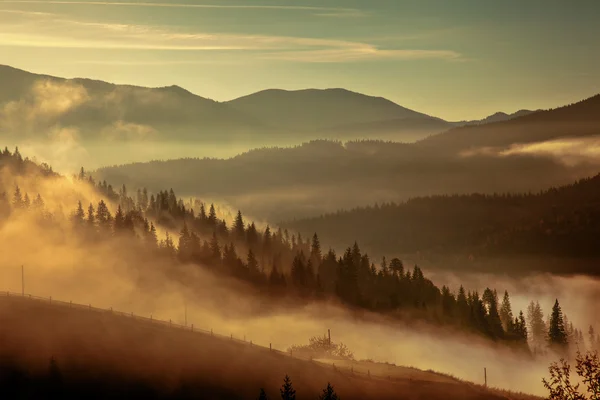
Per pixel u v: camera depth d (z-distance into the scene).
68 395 89.62
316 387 97.31
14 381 90.81
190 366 99.56
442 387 101.62
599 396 45.34
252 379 98.12
